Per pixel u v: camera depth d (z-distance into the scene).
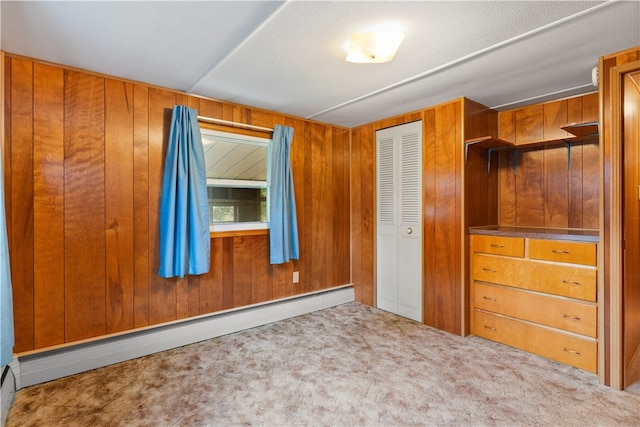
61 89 2.24
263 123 3.24
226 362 2.42
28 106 2.12
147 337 2.54
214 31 1.85
